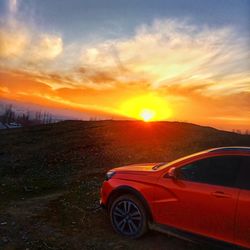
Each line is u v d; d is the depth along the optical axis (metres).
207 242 5.14
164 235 6.11
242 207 4.79
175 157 14.99
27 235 6.19
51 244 5.80
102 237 6.10
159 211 5.68
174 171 5.56
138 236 5.93
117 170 6.56
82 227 6.60
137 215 5.95
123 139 18.64
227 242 4.95
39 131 23.08
